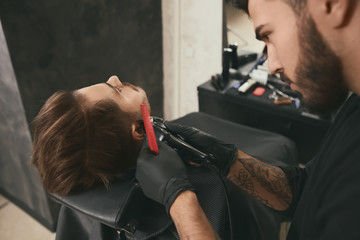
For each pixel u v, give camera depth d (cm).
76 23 132
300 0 33
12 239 150
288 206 64
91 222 73
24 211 165
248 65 167
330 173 40
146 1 167
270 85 150
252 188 64
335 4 31
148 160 55
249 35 157
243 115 148
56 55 128
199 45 180
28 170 140
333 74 36
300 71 38
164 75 207
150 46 184
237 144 104
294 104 134
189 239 44
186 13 174
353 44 32
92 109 55
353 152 38
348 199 33
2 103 127
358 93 36
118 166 60
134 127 61
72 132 53
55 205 148
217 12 162
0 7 102
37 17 115
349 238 31
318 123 124
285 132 138
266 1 36
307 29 34
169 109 222
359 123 40
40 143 56
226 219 64
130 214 57
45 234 152
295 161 113
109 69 160
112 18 150
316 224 39
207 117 118
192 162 65
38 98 124
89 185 59
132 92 65
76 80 142
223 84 154
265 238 80
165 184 51
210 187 63
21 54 113
